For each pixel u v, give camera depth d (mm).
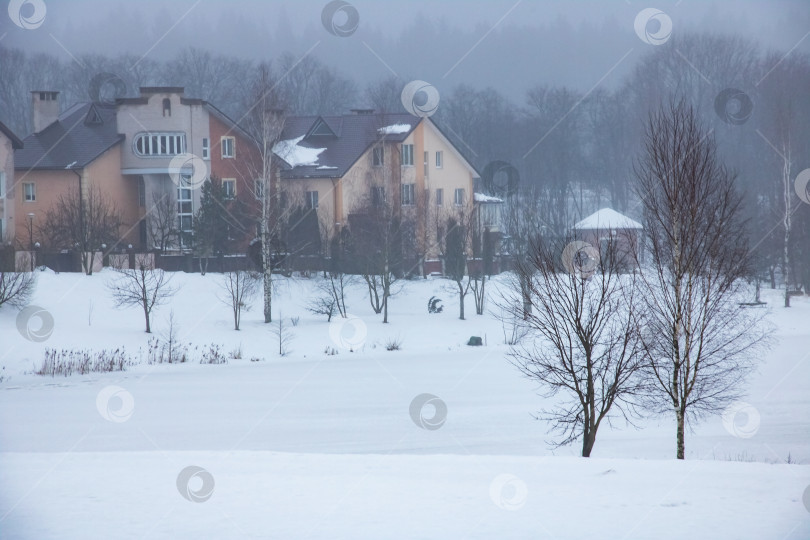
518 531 10977
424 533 10945
